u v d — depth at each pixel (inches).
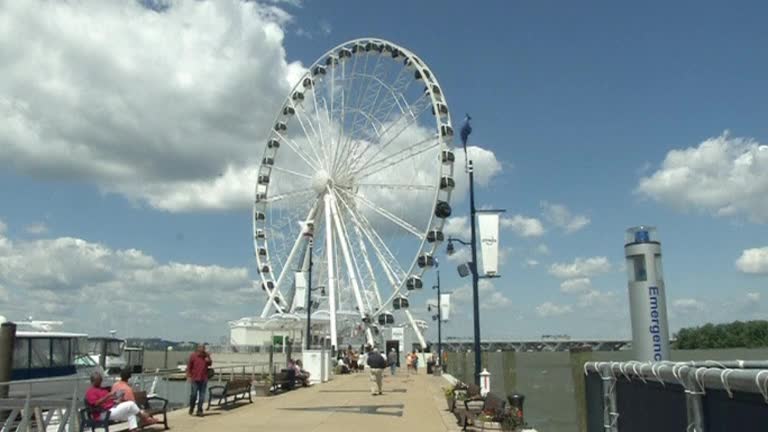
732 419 203.8
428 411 862.5
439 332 2197.3
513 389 1352.1
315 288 2304.4
